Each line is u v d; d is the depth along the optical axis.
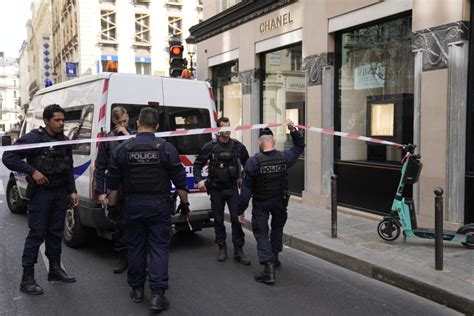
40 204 4.38
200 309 4.06
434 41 6.14
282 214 5.04
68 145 4.55
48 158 4.34
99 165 4.95
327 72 8.27
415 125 6.52
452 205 6.04
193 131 5.25
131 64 28.42
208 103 6.50
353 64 8.06
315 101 8.51
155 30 29.06
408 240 6.01
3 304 4.12
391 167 7.10
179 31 29.72
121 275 4.98
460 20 5.82
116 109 5.06
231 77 12.22
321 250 5.80
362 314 4.00
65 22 32.00
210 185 5.55
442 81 6.06
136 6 28.41
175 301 4.26
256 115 10.74
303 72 9.31
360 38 7.88
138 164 3.98
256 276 4.87
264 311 4.03
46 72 27.69
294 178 9.55
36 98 8.02
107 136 5.00
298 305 4.18
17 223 7.64
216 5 12.68
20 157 4.24
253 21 10.55
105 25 27.53
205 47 13.10
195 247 6.29
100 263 5.42
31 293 4.35
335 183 6.20
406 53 7.02
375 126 7.60
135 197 4.03
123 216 4.16
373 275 5.00
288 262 5.61
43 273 5.00
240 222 5.06
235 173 5.47
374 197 7.47
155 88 6.01
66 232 6.13
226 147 5.51
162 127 6.00
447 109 6.02
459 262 5.00
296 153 5.04
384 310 4.10
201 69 13.42
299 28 8.99
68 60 31.11
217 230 5.63
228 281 4.85
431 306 4.21
